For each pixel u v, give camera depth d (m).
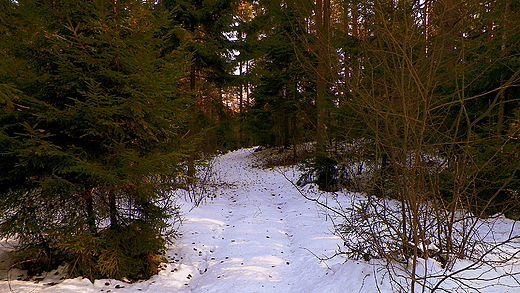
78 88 4.05
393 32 2.71
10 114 3.79
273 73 14.48
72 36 3.91
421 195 2.88
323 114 8.82
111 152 4.42
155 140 4.78
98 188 4.41
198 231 6.79
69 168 3.77
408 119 2.57
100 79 4.13
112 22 3.95
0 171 4.01
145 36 4.23
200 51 10.39
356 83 3.14
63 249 4.77
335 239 5.80
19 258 4.52
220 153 25.64
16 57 4.04
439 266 3.44
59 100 4.21
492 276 3.28
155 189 4.63
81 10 3.96
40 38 3.87
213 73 12.24
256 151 22.73
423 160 3.04
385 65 2.71
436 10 3.10
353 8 3.70
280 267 4.95
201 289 4.20
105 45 4.09
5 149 3.76
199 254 5.68
